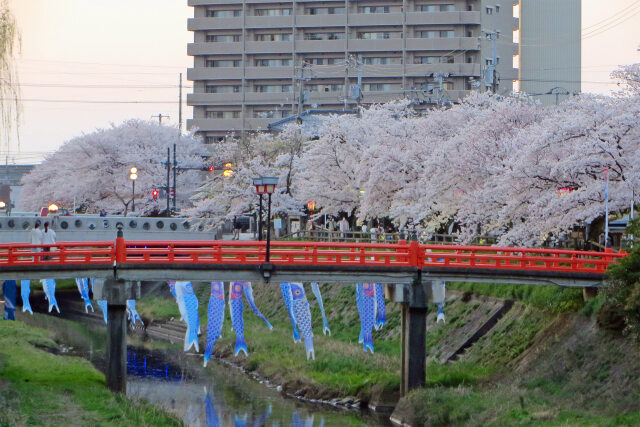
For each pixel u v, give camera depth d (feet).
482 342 182.70
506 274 157.17
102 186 416.87
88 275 151.12
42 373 163.22
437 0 572.51
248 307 276.62
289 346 213.87
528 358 163.22
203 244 153.79
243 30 591.78
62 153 445.37
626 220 205.26
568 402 139.64
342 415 161.48
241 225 411.13
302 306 195.00
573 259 158.20
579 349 152.76
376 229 303.27
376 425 152.97
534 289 181.37
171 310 279.49
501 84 577.43
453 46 560.61
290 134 352.69
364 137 302.66
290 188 325.83
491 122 221.25
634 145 173.68
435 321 205.36
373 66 569.23
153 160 418.51
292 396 179.22
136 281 152.97
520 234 181.47
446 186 225.97
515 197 188.03
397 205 255.09
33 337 216.54
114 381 152.87
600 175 179.01
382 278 156.04
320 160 301.02
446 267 156.87
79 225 285.84
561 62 586.45
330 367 189.16
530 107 226.17
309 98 568.00
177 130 447.42
